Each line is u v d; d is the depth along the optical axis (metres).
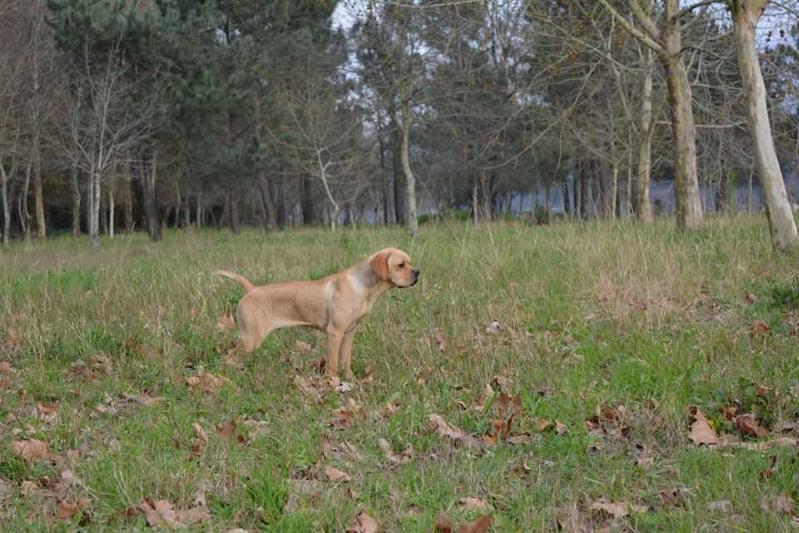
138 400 6.27
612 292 8.73
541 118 26.03
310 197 46.28
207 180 34.09
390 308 8.75
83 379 6.79
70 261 16.47
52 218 51.50
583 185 37.25
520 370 6.52
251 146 32.22
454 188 43.03
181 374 6.81
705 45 19.17
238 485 4.43
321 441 5.15
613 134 25.22
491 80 24.30
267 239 23.75
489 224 17.38
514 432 5.32
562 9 19.67
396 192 43.81
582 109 27.56
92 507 4.21
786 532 3.68
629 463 4.66
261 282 10.78
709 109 19.44
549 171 34.31
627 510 4.07
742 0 11.67
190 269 11.48
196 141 31.58
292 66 33.12
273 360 7.16
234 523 4.04
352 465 4.78
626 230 13.04
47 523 3.93
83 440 5.20
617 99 26.38
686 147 15.12
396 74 22.73
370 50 25.25
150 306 8.95
